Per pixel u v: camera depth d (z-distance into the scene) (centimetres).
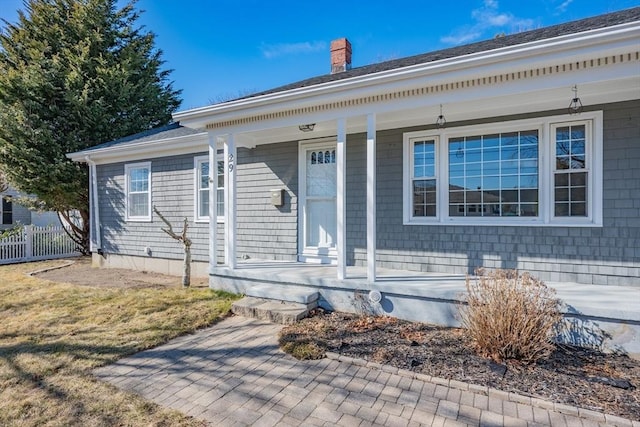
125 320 476
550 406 260
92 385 305
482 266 528
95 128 1202
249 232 746
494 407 264
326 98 490
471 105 478
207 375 323
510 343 328
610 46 339
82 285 713
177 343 401
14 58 1185
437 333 407
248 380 312
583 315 365
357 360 343
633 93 435
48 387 302
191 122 611
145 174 908
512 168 514
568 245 478
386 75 436
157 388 300
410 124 571
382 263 599
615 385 287
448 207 555
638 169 439
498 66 387
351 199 635
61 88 1155
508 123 509
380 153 601
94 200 993
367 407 268
